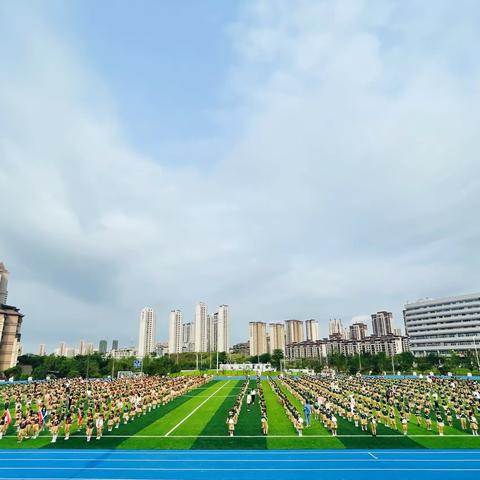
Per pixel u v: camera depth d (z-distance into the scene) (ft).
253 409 172.24
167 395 201.67
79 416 131.95
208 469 88.28
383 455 98.43
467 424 135.23
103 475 84.43
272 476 83.51
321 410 143.95
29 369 492.54
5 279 520.42
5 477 83.20
